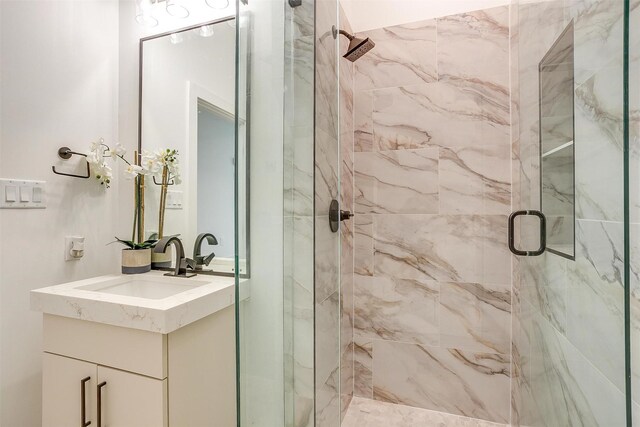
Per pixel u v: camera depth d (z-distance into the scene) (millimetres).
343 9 1705
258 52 665
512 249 1167
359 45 1366
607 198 692
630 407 601
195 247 1434
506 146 1587
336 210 973
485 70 1618
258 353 662
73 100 1435
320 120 836
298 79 763
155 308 912
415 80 1739
